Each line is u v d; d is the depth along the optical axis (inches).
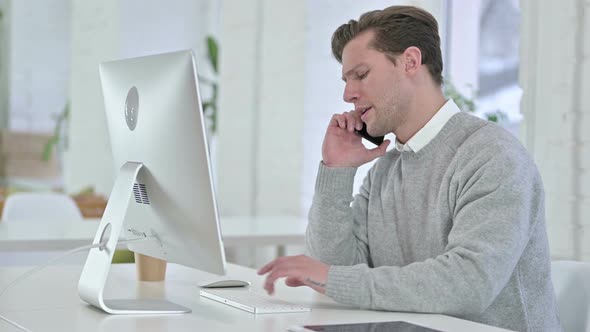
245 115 201.9
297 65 182.9
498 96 145.9
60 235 125.0
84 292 68.5
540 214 73.7
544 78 113.7
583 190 107.3
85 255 153.9
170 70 65.2
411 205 79.8
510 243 67.6
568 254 108.8
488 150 72.4
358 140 83.4
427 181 78.6
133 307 67.7
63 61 321.4
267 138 194.7
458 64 152.4
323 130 177.2
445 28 150.6
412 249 80.1
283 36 188.2
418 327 58.7
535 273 74.4
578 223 108.0
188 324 61.2
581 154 107.7
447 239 76.2
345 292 66.7
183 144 64.5
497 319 73.3
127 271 93.2
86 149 274.5
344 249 81.7
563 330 77.0
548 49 113.0
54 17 321.4
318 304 70.8
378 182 85.1
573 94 108.9
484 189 70.1
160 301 71.9
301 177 181.3
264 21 195.6
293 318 64.0
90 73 267.7
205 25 250.1
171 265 97.9
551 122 112.3
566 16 110.1
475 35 150.1
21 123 325.7
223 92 211.6
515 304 73.4
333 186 81.5
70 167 284.7
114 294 76.3
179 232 68.3
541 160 114.0
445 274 66.6
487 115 144.7
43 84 323.0
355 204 86.8
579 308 77.9
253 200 199.5
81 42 274.4
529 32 116.8
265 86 195.6
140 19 245.1
